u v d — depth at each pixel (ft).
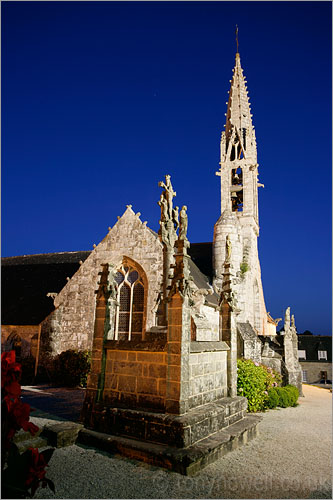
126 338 58.65
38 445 26.58
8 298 85.76
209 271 85.46
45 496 19.12
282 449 29.43
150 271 58.39
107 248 62.85
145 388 28.04
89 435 27.68
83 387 56.34
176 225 37.11
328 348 183.62
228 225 83.15
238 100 104.78
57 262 96.84
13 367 11.38
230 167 98.37
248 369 48.55
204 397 29.50
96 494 19.54
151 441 25.26
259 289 98.17
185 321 27.04
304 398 67.67
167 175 36.96
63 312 63.26
